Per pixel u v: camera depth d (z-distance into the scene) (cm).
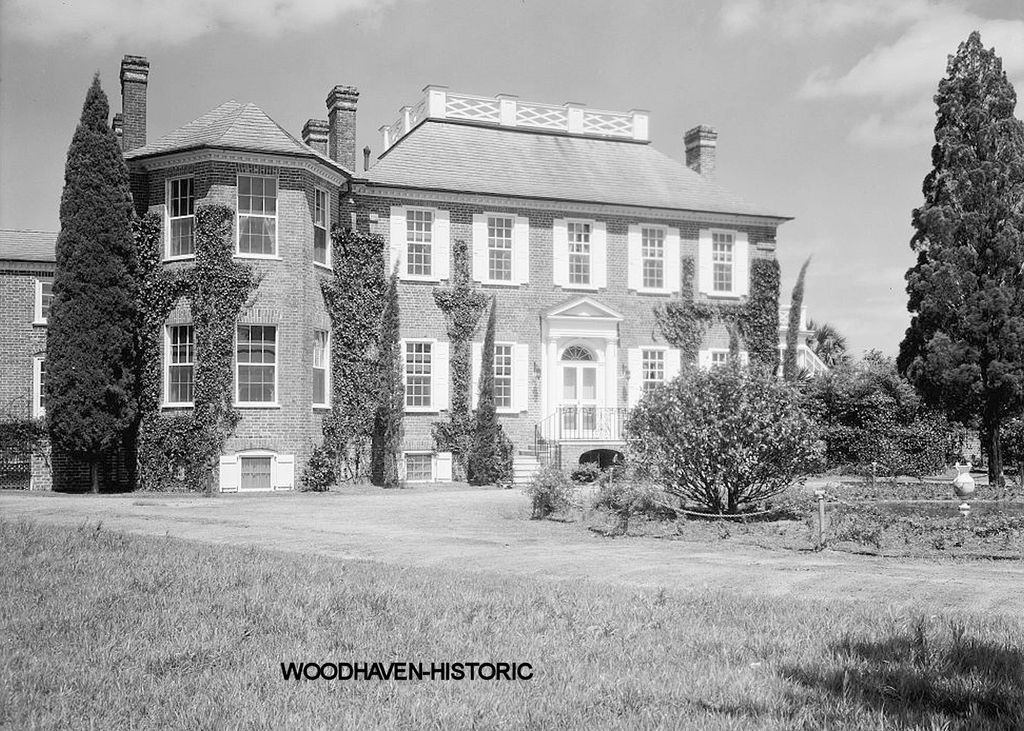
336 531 1723
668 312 3644
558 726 572
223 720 579
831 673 677
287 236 2870
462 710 596
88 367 2683
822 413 3362
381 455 3123
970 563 1318
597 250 3581
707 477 1856
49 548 1177
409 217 3347
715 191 3862
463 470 3275
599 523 1825
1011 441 3359
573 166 3731
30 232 3297
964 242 2967
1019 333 2836
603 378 3544
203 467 2739
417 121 3809
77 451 2681
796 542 1523
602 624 828
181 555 1185
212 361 2761
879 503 1877
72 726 570
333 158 3341
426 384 3312
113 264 2727
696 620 859
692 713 593
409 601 910
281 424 2823
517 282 3462
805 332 4741
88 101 2742
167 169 2880
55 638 752
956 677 669
